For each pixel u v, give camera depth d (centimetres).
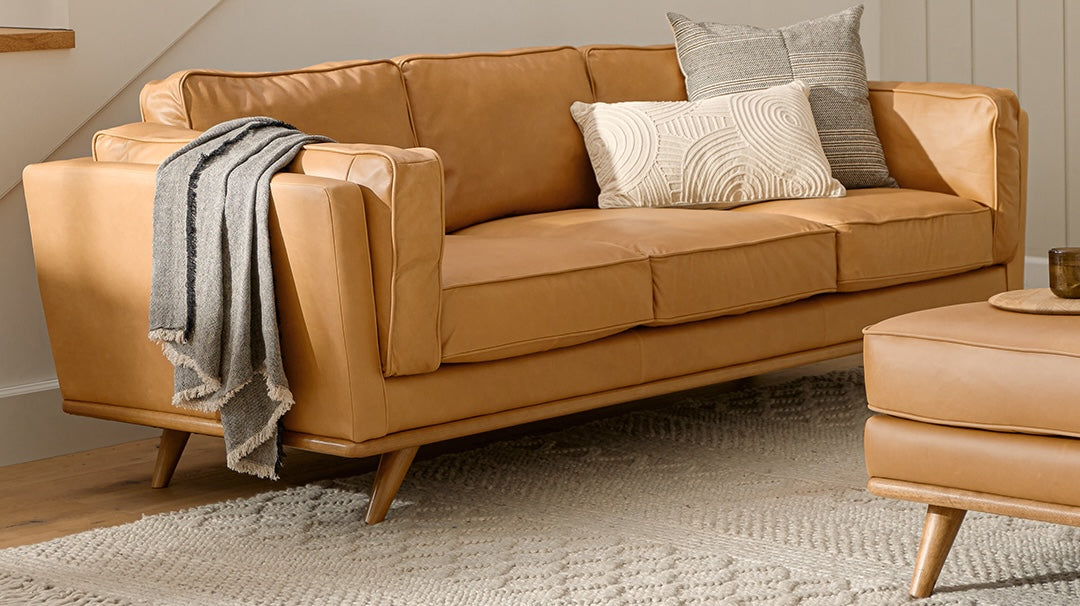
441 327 242
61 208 264
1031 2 489
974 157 352
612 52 364
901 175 369
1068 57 483
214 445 313
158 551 233
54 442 312
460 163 323
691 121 334
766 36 370
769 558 220
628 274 272
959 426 198
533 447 299
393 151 233
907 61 525
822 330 314
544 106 340
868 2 520
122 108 321
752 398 343
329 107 301
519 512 251
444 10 387
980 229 346
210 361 238
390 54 376
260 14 346
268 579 217
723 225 297
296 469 288
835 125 361
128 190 252
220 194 236
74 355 271
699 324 290
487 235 306
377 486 245
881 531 234
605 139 335
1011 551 220
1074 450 186
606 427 316
